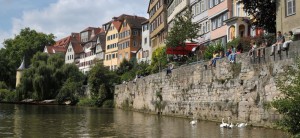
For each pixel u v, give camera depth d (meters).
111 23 119.31
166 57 56.53
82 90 83.44
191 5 61.88
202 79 34.19
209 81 32.91
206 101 33.38
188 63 41.59
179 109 39.03
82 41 162.25
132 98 57.19
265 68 25.61
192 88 36.09
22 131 26.67
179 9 66.56
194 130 26.36
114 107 68.56
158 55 62.03
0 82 106.56
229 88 29.66
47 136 24.06
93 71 75.69
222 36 49.84
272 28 37.03
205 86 33.59
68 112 51.22
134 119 37.94
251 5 36.81
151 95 47.50
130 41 108.06
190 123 31.77
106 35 121.62
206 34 55.81
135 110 54.97
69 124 32.47
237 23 43.66
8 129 27.89
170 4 73.75
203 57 39.62
